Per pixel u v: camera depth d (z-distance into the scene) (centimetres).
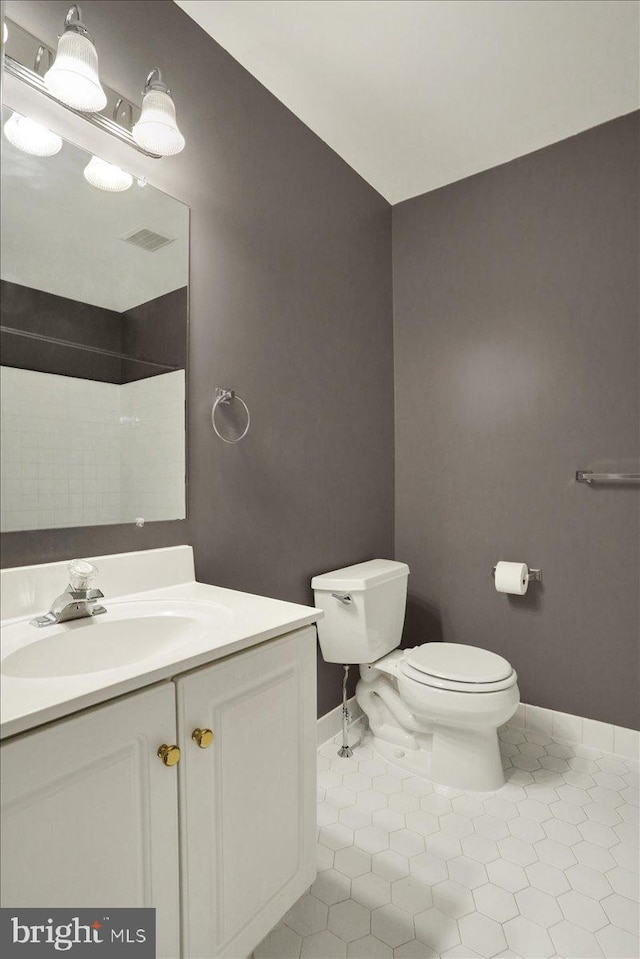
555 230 217
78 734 74
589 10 152
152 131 126
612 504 204
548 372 218
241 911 100
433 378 249
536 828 158
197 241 156
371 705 210
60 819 72
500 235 230
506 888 135
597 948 117
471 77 179
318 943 119
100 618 113
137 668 82
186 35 153
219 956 95
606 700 206
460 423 241
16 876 67
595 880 137
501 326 230
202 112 158
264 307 181
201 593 137
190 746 90
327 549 211
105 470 129
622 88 185
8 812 66
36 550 116
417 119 200
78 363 123
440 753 183
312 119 200
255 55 169
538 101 191
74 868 74
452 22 156
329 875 139
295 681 114
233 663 98
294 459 194
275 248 186
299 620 113
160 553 140
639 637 199
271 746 107
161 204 143
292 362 193
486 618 234
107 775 78
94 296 126
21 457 112
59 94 112
